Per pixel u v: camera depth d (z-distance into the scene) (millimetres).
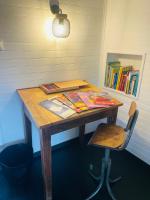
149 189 1656
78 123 1352
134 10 1688
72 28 1847
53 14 1600
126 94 1955
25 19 1566
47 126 1140
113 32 1943
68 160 2016
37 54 1732
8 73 1640
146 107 1782
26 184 1693
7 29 1514
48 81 1894
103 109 1364
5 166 1583
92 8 1901
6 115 1762
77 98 1504
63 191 1627
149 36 1616
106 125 1601
